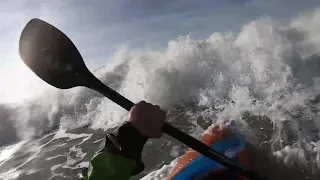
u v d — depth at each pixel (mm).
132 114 562
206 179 801
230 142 861
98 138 2318
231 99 2152
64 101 2811
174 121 2164
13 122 2791
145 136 559
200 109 2205
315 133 1650
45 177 1984
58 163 2100
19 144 2584
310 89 2012
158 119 557
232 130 885
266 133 1736
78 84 707
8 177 2092
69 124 2629
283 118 1824
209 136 876
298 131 1689
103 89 685
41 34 720
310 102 1908
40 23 729
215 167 806
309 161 1460
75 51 716
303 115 1812
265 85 2152
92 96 2775
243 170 636
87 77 707
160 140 1967
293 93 2018
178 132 615
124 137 558
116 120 2467
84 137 2379
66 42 716
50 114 2764
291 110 1880
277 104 1961
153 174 1603
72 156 2143
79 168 1987
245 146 891
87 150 2182
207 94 2275
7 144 2652
